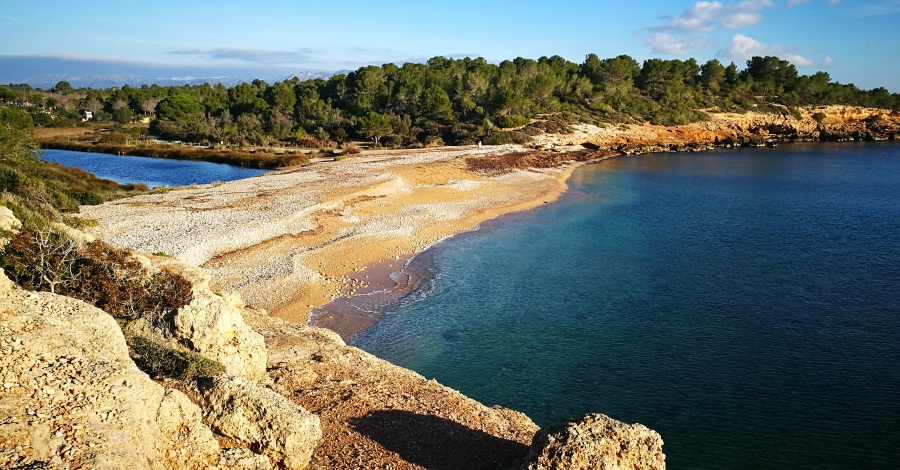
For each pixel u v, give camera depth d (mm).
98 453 7844
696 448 19656
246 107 128000
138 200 51625
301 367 18078
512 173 74938
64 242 17891
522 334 28344
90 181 62219
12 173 40250
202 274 21406
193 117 123688
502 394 22953
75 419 8391
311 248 39781
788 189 70000
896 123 135875
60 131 121812
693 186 71438
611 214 55250
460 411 16719
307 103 126188
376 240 42656
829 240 46031
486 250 42250
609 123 117250
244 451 10766
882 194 66875
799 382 23719
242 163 85062
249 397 11641
